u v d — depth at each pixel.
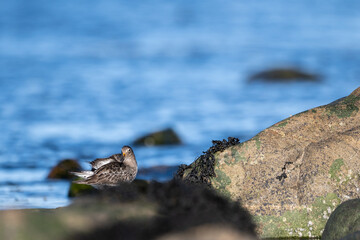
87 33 145.25
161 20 165.12
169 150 47.22
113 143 50.75
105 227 14.72
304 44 125.25
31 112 64.62
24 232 14.34
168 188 16.55
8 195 32.41
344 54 111.94
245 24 156.88
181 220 15.11
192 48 121.50
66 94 76.00
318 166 23.41
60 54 114.06
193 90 79.50
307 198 22.97
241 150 24.12
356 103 25.19
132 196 16.27
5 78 87.56
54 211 16.39
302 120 24.77
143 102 71.00
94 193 16.81
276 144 24.14
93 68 98.25
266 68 90.50
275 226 22.77
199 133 54.12
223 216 16.02
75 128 56.75
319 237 22.67
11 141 50.50
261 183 23.50
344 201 22.09
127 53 115.12
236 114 63.53
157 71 95.88
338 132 24.36
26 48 121.44
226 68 99.06
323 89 80.38
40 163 42.44
